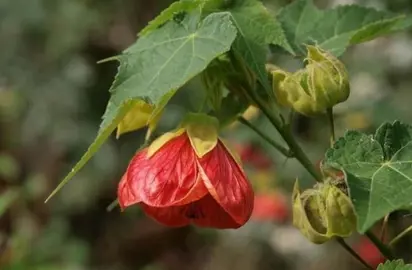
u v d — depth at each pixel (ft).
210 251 25.36
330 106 6.93
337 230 6.59
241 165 7.08
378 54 17.63
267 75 6.95
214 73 7.18
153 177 6.80
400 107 16.03
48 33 23.24
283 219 19.25
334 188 6.56
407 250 12.37
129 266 25.99
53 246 19.51
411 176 5.84
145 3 23.24
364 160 6.16
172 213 7.51
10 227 17.84
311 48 6.91
